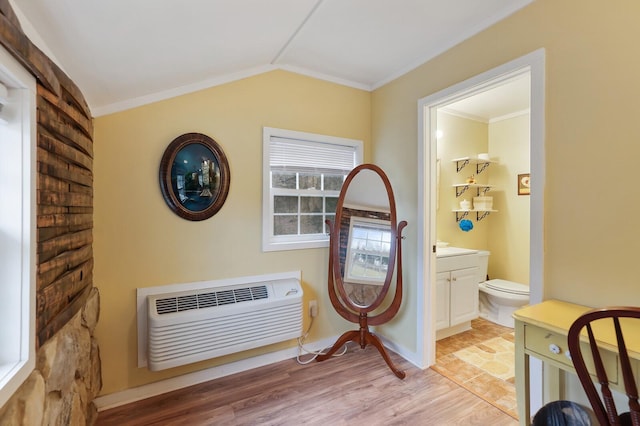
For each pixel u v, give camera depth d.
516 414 1.78
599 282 1.39
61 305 1.17
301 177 2.61
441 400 1.91
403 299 2.50
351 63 2.38
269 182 2.38
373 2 1.63
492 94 2.95
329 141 2.65
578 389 1.47
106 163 1.85
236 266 2.26
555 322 1.23
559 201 1.52
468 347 2.66
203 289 2.12
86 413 1.53
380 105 2.74
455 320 2.85
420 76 2.33
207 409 1.84
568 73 1.48
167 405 1.88
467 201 3.48
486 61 1.85
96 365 1.71
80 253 1.43
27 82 0.92
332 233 2.43
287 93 2.45
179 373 2.06
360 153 2.80
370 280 2.43
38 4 0.97
